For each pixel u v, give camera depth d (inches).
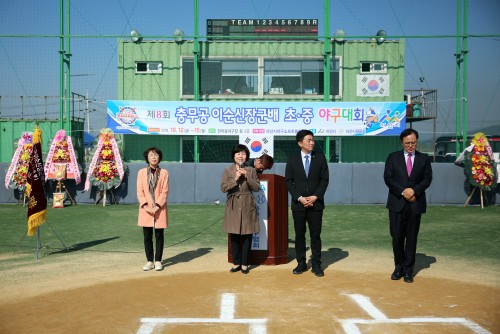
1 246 368.8
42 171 320.8
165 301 216.2
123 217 545.3
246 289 237.6
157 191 283.0
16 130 778.8
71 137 695.1
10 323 186.4
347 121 704.4
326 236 420.2
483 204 694.5
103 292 232.7
